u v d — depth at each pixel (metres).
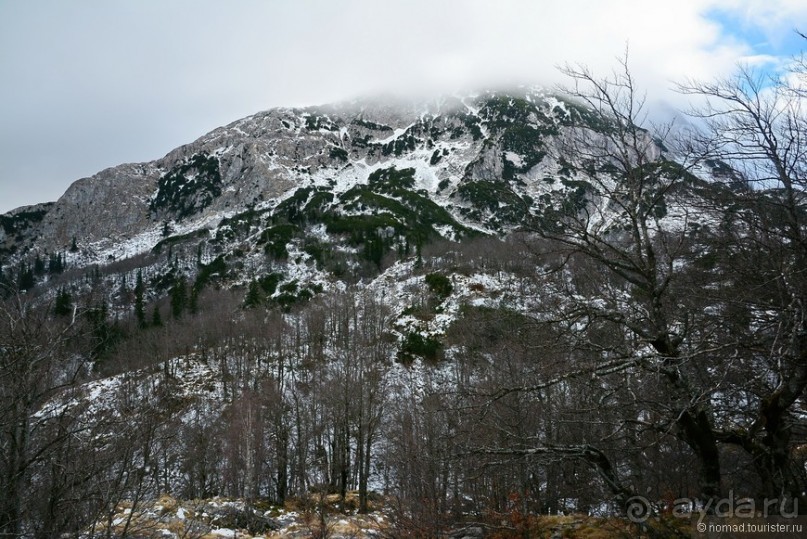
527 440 9.23
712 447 7.57
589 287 8.95
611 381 9.27
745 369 8.02
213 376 48.94
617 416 9.04
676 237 8.78
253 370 49.38
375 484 33.97
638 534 8.77
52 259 142.75
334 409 31.44
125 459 10.13
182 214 162.88
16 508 9.51
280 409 32.12
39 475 10.39
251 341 54.22
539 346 8.34
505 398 12.00
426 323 45.78
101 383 34.66
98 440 10.43
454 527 11.81
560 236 8.34
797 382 7.17
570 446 8.45
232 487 32.56
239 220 134.00
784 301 7.80
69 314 12.49
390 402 32.25
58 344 10.94
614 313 8.04
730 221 8.47
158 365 45.97
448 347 33.81
